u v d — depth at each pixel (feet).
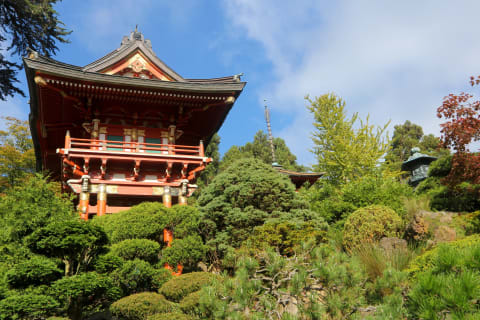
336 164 91.20
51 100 57.77
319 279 19.79
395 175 86.48
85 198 53.57
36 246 28.60
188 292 29.37
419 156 71.26
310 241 22.97
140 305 28.02
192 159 58.29
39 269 26.58
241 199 45.32
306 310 18.85
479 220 38.83
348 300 19.30
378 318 17.35
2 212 33.42
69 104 59.21
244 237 41.98
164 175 59.82
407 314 16.96
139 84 54.34
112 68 61.93
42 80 49.80
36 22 81.10
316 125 100.89
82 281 26.73
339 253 22.02
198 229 44.70
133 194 56.54
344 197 57.00
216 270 41.78
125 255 35.29
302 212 44.65
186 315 26.48
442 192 48.98
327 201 58.18
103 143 59.00
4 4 77.15
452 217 41.39
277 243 36.42
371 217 40.32
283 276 22.16
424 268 27.53
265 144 159.53
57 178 80.64
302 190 74.54
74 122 65.31
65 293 26.17
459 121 39.75
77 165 56.13
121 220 40.40
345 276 19.75
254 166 50.01
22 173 88.89
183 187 57.52
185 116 64.18
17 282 26.81
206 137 76.89
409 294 16.07
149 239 40.45
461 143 40.19
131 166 58.23
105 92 55.01
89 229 29.68
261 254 23.47
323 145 99.14
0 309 24.00
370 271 30.83
